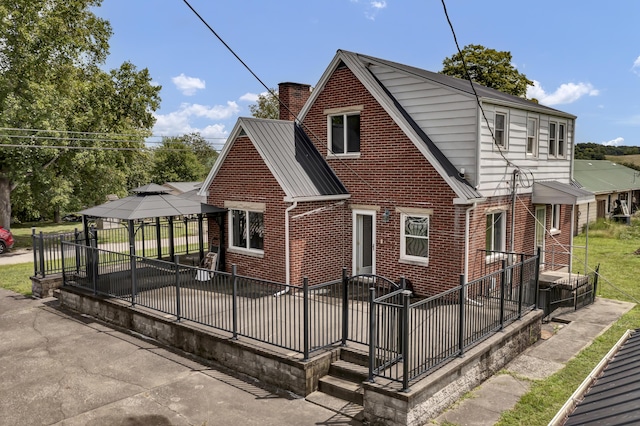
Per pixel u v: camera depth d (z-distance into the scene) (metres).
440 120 14.82
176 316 12.26
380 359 9.21
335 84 16.67
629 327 13.60
